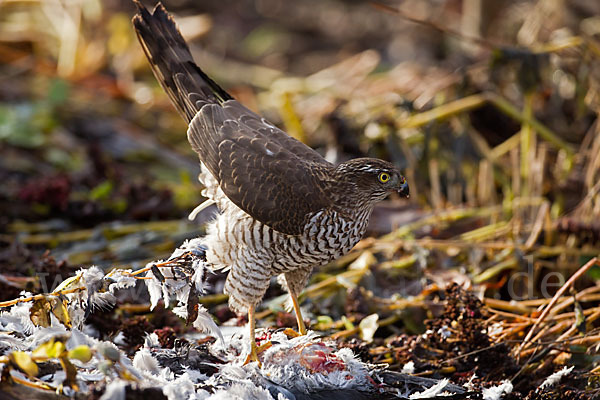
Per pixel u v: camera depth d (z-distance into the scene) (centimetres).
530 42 1478
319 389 701
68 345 617
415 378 742
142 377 609
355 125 1359
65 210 1230
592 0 1488
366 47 2275
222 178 763
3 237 1115
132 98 1703
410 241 1023
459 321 802
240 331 802
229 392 639
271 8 2512
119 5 2036
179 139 1582
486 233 1077
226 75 1920
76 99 1630
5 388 583
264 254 750
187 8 2412
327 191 746
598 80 1336
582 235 1029
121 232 1140
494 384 739
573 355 806
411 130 1353
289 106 1423
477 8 1638
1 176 1336
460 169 1244
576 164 1227
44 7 1842
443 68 1641
